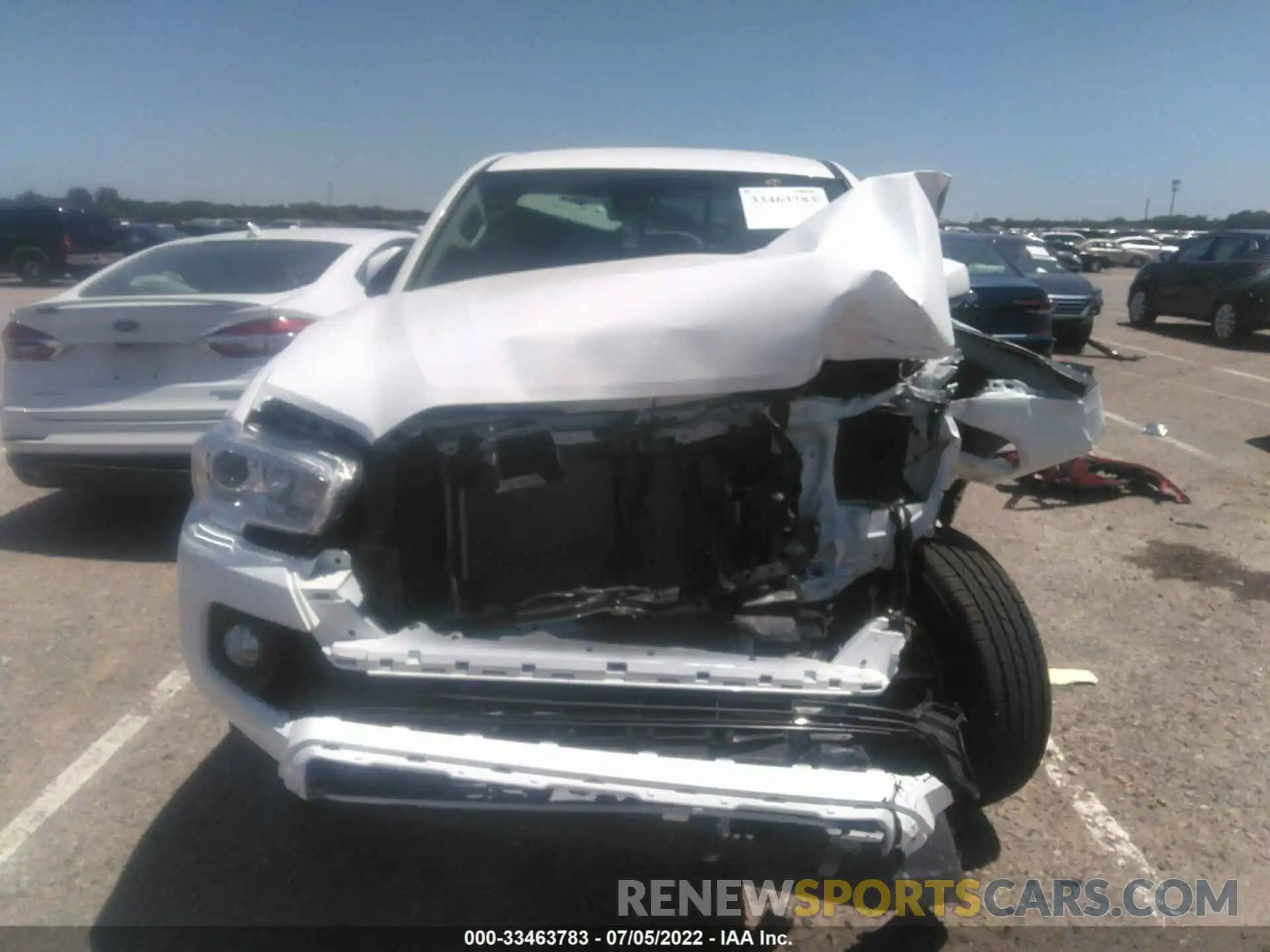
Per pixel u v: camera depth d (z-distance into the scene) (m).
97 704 4.20
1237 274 15.90
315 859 3.30
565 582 2.86
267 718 2.76
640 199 4.48
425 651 2.59
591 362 2.74
